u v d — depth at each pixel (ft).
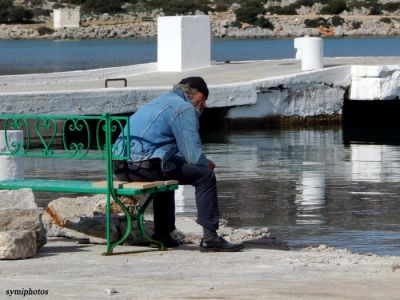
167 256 53.11
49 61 340.80
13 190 54.29
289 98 144.56
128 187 52.60
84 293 43.24
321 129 145.79
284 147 124.36
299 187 93.04
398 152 119.44
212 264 50.62
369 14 587.68
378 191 90.53
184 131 53.21
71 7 606.96
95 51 417.49
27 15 585.22
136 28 561.43
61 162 107.34
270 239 67.15
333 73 147.23
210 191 54.49
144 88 127.13
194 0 617.21
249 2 576.61
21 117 56.03
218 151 120.16
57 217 59.11
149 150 53.31
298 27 550.36
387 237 70.33
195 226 68.64
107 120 52.60
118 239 57.41
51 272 47.98
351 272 48.55
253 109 142.20
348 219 77.25
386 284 45.57
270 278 46.88
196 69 168.96
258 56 337.11
